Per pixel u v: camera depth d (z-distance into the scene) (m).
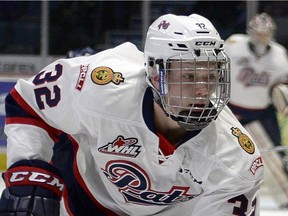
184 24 4.37
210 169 4.63
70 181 5.21
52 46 15.33
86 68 4.69
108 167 4.78
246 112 11.09
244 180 4.64
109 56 4.78
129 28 15.14
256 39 10.82
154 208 5.06
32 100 4.82
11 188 4.57
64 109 4.72
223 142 4.64
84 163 5.08
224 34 14.85
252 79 10.94
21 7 15.26
